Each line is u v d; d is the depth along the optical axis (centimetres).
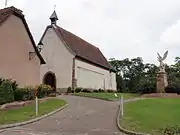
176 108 2303
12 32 2678
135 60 8169
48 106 2194
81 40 5212
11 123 1466
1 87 2191
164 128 1445
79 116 1855
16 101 2333
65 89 4100
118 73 8050
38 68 3050
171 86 4153
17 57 2731
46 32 4384
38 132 1308
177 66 5531
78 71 4225
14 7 2758
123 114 1903
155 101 2820
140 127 1466
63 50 4231
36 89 2642
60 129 1404
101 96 3312
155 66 7531
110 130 1422
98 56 5481
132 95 4216
